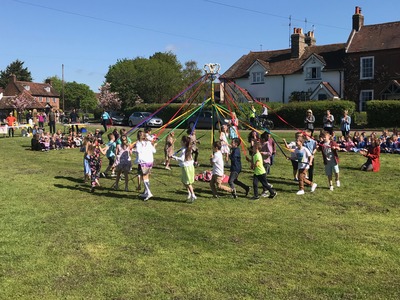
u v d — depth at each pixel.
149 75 49.16
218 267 5.68
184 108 36.19
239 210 8.54
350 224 7.60
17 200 9.27
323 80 36.88
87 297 4.87
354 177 12.22
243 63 43.41
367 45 35.00
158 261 5.88
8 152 18.23
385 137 17.61
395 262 5.87
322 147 10.59
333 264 5.80
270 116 32.31
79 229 7.23
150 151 9.50
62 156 16.95
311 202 9.27
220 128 14.20
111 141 12.32
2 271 5.54
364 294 4.94
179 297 4.86
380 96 34.16
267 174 12.50
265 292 4.98
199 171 13.25
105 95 50.38
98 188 10.60
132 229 7.25
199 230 7.20
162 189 10.51
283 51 42.25
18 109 63.78
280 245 6.49
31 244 6.50
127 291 5.01
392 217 8.08
